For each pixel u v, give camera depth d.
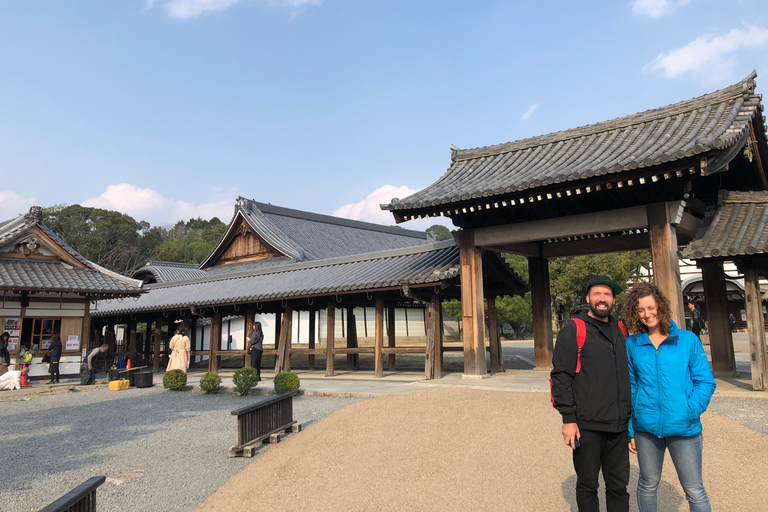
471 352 12.59
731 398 8.80
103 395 14.13
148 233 69.06
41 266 17.62
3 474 6.54
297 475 5.92
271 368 20.28
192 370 21.64
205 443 7.89
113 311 22.30
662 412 3.54
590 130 12.90
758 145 11.19
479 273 12.92
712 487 4.89
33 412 11.51
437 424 7.53
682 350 3.60
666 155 8.95
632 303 3.75
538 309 14.77
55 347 16.53
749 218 9.73
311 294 15.16
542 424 7.20
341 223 40.41
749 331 9.30
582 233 11.28
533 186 10.48
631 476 5.37
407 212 12.57
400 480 5.46
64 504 3.30
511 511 4.59
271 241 31.89
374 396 10.69
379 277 14.45
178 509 5.17
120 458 7.18
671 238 10.09
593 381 3.63
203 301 18.22
